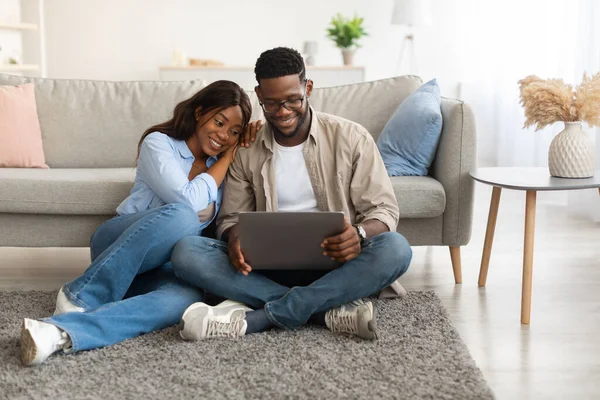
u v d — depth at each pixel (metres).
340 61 6.39
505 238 3.58
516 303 2.54
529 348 2.11
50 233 2.73
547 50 5.11
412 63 6.15
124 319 2.06
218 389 1.76
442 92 6.26
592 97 2.45
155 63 6.44
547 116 2.52
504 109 5.60
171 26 6.39
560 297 2.61
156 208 2.27
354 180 2.35
